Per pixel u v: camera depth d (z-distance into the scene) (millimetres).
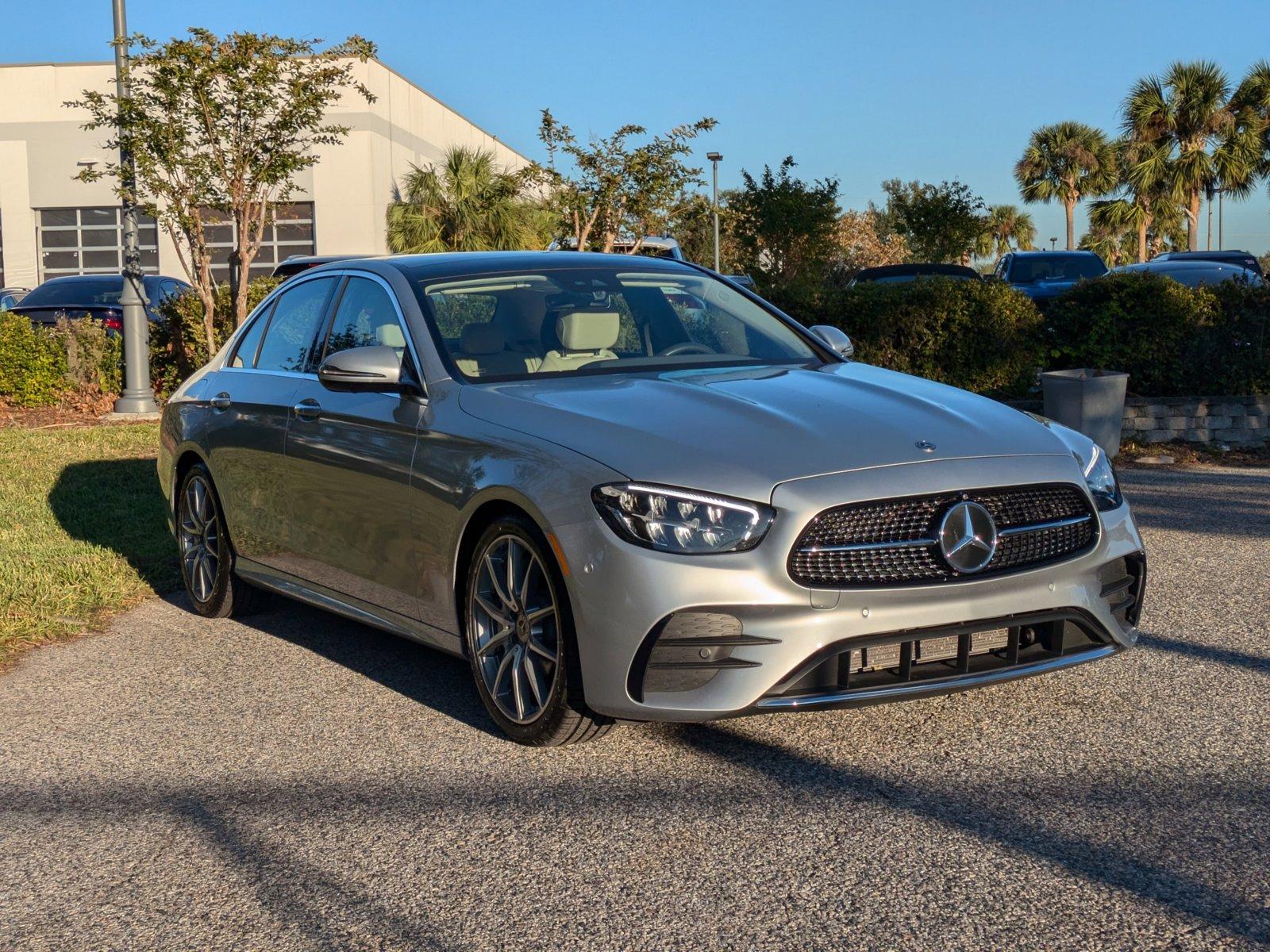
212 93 15117
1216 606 5590
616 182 21859
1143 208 46719
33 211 35219
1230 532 7277
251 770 3994
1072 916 2820
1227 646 4957
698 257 38219
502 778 3812
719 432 3762
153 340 15820
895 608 3543
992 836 3258
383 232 33938
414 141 36719
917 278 12281
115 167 14930
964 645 3678
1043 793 3523
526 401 4121
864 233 55000
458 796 3695
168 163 14758
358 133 32938
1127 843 3184
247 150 15227
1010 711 4230
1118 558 3951
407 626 4555
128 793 3855
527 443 3910
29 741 4379
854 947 2732
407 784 3807
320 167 33125
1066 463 3873
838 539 3520
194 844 3457
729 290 5457
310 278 5668
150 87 15133
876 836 3285
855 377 4559
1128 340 11758
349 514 4742
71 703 4797
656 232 23375
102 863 3367
